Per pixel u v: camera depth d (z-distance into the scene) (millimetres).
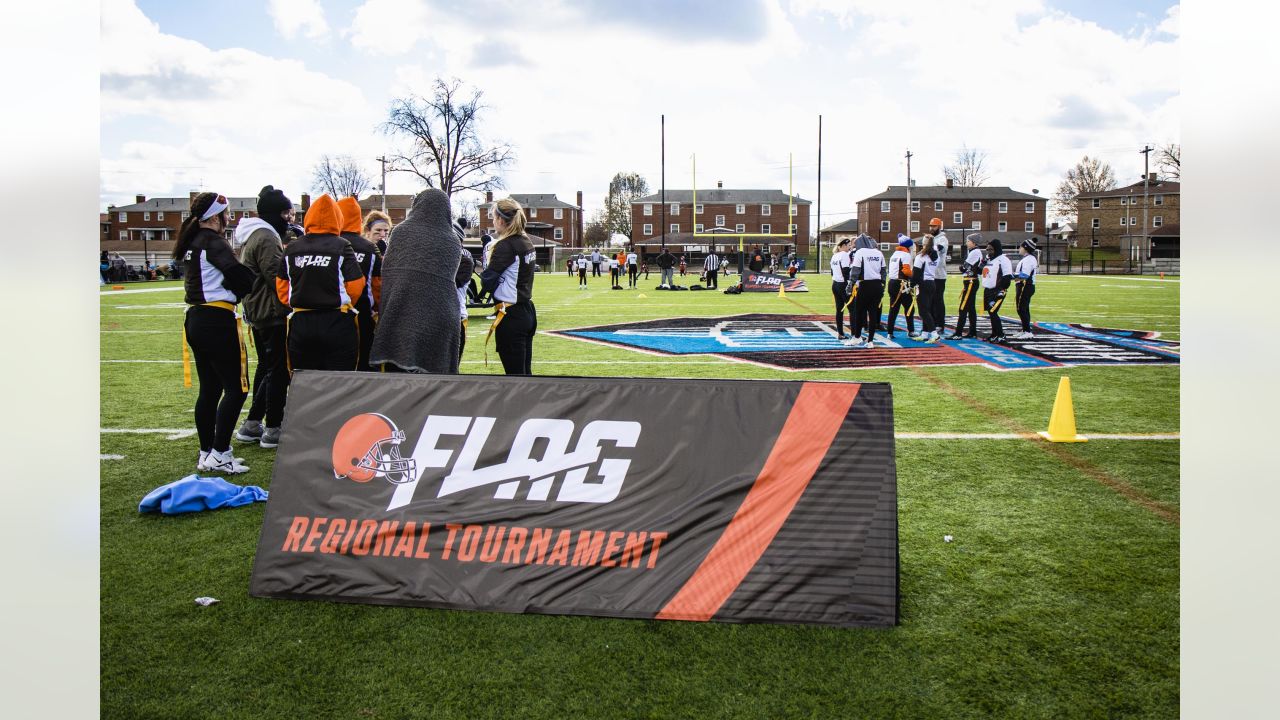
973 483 4926
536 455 3410
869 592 3127
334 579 3330
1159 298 23422
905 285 12469
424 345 4770
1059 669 2824
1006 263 11938
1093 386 8281
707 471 3297
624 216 98312
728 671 2812
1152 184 77062
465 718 2555
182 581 3525
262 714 2584
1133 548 3900
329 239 4965
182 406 7312
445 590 3266
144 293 26016
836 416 3289
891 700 2645
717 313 18453
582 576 3234
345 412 3564
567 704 2623
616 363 10055
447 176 56625
